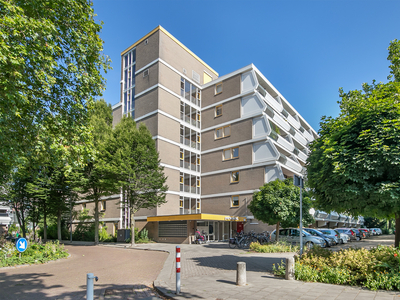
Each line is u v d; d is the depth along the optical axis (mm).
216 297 6297
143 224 29359
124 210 32188
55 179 27641
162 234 26859
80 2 8648
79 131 8734
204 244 23500
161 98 31062
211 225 27203
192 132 34312
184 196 31328
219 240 27516
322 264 7977
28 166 9414
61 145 8180
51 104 8383
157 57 31891
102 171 22297
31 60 7188
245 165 29500
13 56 6625
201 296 6395
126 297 6680
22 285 8227
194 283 7793
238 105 31375
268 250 16375
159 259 14312
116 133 23953
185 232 24812
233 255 15039
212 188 32125
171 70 32844
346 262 7574
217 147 32594
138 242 26281
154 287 7609
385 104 7465
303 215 18797
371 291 6418
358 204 7777
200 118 35188
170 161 30562
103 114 26734
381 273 6867
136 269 11062
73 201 31156
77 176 23641
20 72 7020
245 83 31406
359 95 9477
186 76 34750
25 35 6922
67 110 8734
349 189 7340
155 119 30594
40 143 7812
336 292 6422
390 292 6289
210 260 13008
